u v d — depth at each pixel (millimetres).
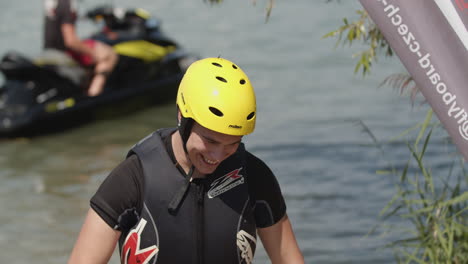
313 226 19312
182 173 8477
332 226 19312
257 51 40125
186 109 8047
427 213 15000
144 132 29016
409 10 9781
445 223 13844
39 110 28438
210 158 8086
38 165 25172
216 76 8000
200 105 7891
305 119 28688
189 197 8453
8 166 25109
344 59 37812
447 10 9703
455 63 9695
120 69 31047
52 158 25922
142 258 8484
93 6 51719
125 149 26922
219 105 7824
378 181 22172
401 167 23016
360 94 31750
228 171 8578
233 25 46406
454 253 14023
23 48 41250
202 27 46219
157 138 8648
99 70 30500
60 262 17859
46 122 28547
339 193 21484
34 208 21172
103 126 29859
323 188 21906
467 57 9688
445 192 15055
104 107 30391
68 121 29266
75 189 22781
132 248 8484
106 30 32156
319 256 17547
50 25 29734
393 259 17172
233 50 40531
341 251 17781
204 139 8016
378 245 17984
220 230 8539
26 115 28219
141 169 8484
